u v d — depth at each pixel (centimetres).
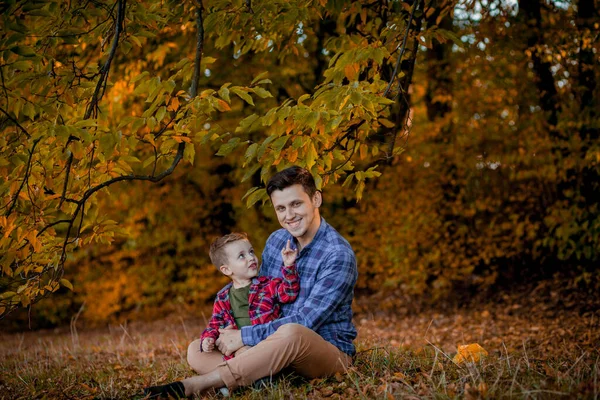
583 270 809
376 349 421
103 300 1160
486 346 646
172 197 1125
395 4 481
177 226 1138
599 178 794
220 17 450
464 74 879
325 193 1026
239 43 534
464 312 889
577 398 277
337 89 374
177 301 1180
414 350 542
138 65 746
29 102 379
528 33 771
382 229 1000
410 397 291
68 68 414
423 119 1024
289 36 564
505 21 767
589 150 737
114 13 411
